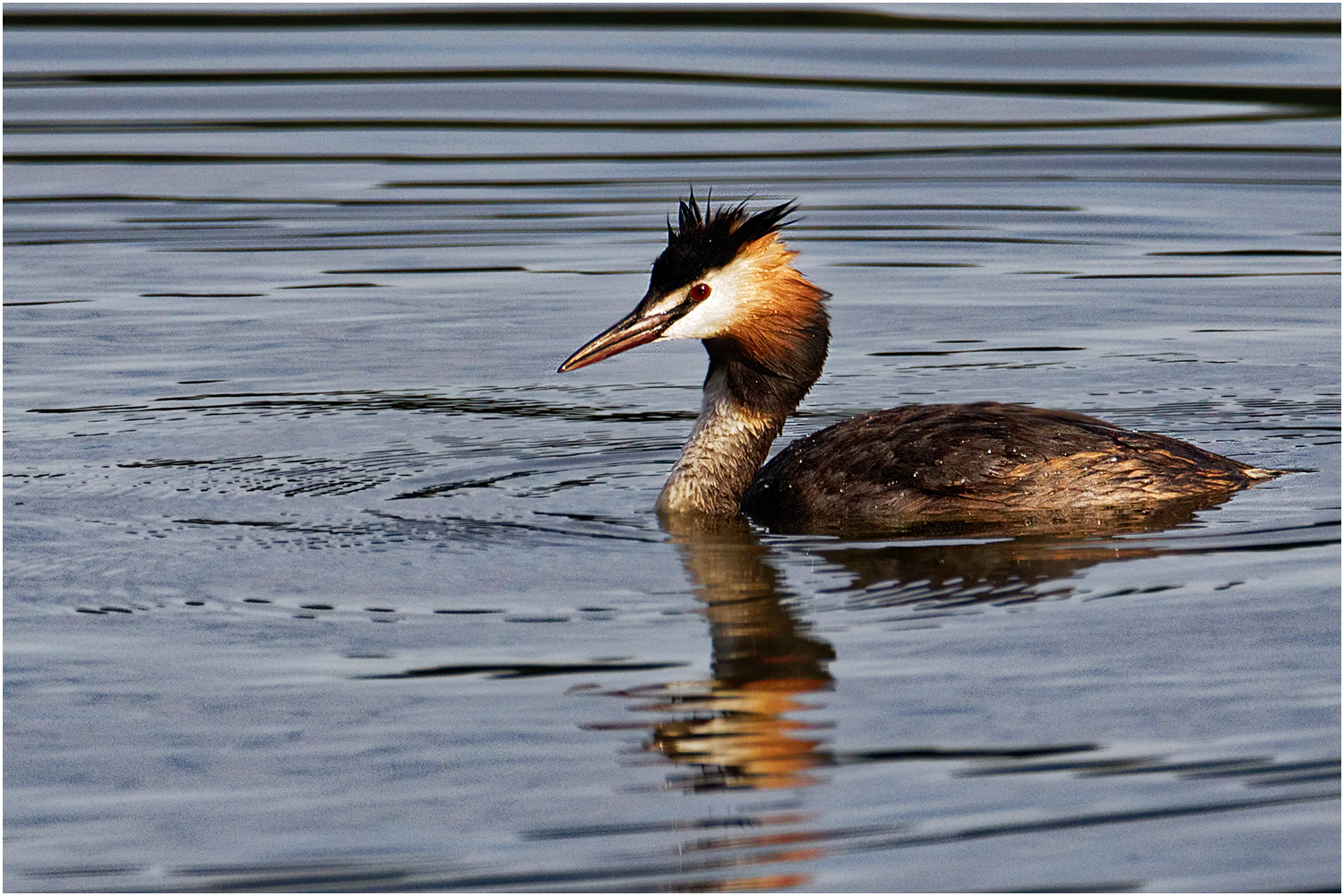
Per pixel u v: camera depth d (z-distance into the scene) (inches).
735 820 323.0
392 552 473.4
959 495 497.0
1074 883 301.3
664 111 1063.6
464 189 941.2
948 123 1044.5
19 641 408.8
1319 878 301.3
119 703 374.3
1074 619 411.2
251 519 503.8
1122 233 872.9
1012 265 828.0
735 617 418.6
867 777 337.7
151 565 461.1
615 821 323.3
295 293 792.3
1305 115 1061.1
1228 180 952.3
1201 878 302.7
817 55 1165.7
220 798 333.7
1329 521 478.6
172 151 1002.7
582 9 1273.4
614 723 361.7
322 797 333.7
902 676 380.5
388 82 1119.6
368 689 379.2
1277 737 349.4
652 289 539.8
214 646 405.1
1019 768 339.3
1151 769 338.3
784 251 539.8
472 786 336.8
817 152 993.5
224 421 616.1
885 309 765.3
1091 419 524.1
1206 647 392.5
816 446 528.7
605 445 593.9
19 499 523.8
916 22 1239.5
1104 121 1048.2
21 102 1074.7
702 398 609.3
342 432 604.7
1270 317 739.4
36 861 312.3
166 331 733.9
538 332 740.7
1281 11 1261.1
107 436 595.8
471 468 564.4
